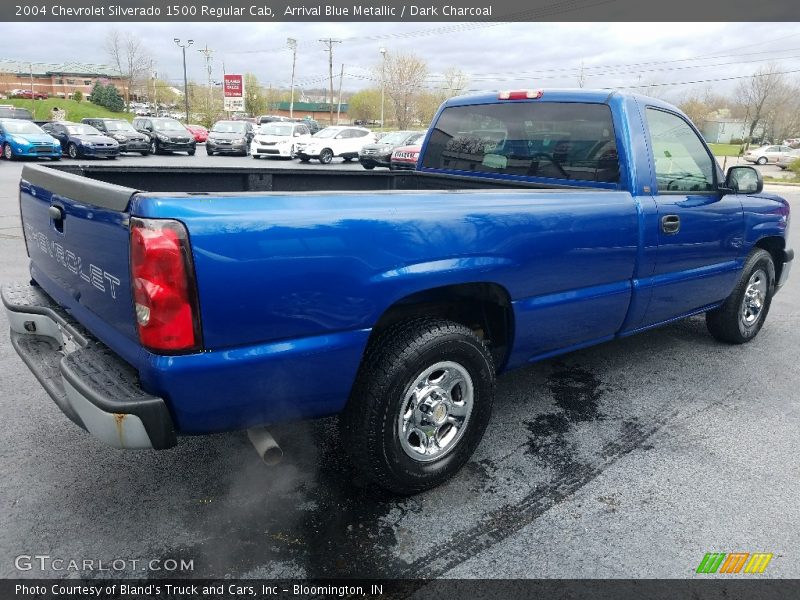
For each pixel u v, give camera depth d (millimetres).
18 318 3064
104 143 24234
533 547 2592
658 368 4645
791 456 3391
